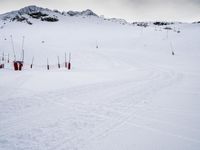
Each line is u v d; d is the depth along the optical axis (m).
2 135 6.39
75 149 5.60
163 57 43.31
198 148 5.75
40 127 7.05
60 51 43.28
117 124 7.44
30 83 14.69
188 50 53.06
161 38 67.44
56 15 132.38
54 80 16.14
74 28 93.12
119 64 34.16
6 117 7.89
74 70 25.86
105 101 10.47
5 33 69.12
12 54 36.62
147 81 17.42
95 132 6.72
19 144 5.86
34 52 39.69
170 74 23.02
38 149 5.59
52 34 73.81
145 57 42.69
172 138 6.34
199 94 12.37
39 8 170.00
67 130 6.84
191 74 23.17
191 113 8.71
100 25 108.88
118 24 120.12
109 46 60.41
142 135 6.53
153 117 8.19
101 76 19.72
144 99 11.02
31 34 71.19
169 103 10.26
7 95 11.20
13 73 19.39
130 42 64.81
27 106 9.32
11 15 157.88
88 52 45.44
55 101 10.25
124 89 13.55
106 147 5.73
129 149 5.65
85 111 8.83
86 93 12.11
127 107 9.50
